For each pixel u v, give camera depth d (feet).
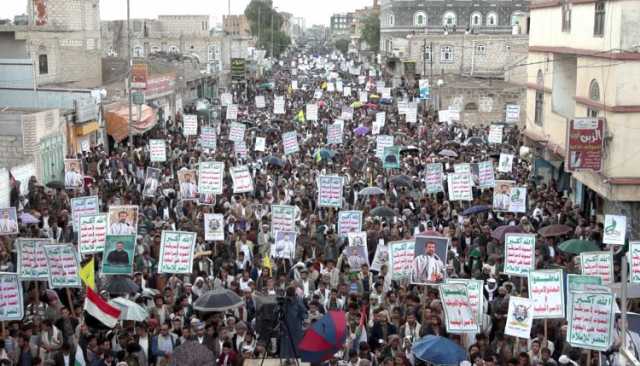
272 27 498.28
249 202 88.58
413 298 58.18
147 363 50.65
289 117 198.70
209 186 86.33
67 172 97.45
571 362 49.96
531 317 51.44
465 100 209.87
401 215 87.51
